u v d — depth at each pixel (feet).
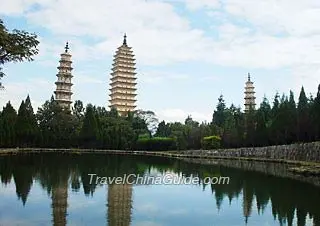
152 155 301.02
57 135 347.15
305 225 59.82
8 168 140.05
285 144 216.13
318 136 183.42
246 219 63.57
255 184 105.70
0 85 65.41
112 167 156.66
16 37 61.46
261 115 250.37
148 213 66.18
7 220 58.80
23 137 313.53
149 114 453.99
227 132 284.41
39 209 66.64
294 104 239.09
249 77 422.82
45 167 147.54
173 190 93.56
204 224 59.93
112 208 68.85
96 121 357.00
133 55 449.48
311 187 98.99
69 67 417.69
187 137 334.24
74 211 65.62
